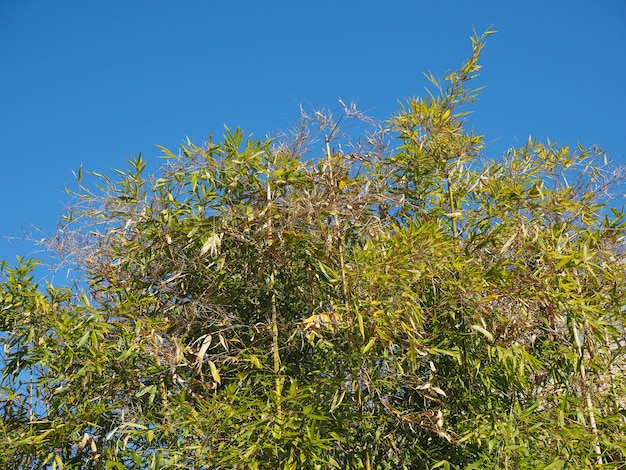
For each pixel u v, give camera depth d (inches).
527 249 183.6
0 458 166.2
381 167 210.2
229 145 188.9
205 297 185.0
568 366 178.5
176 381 176.7
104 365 175.6
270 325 178.1
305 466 157.9
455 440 165.9
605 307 183.2
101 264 190.1
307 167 188.9
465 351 178.4
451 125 210.5
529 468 157.8
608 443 163.6
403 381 172.2
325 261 174.4
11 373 182.2
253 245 185.2
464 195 211.9
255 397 169.9
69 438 171.0
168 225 184.4
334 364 178.2
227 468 152.9
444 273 177.2
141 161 191.9
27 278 179.3
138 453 169.0
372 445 175.2
